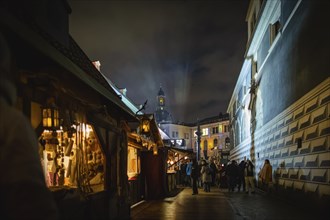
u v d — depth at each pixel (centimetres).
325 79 959
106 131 848
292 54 1321
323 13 969
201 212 1158
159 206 1339
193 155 2655
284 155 1458
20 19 438
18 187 158
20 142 168
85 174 747
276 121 1627
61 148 685
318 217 991
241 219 998
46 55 423
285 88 1444
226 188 2417
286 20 1415
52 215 166
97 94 685
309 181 1109
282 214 1067
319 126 1020
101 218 782
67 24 794
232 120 4672
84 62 864
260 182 2144
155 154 1644
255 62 2381
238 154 3772
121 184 986
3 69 180
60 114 537
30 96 477
